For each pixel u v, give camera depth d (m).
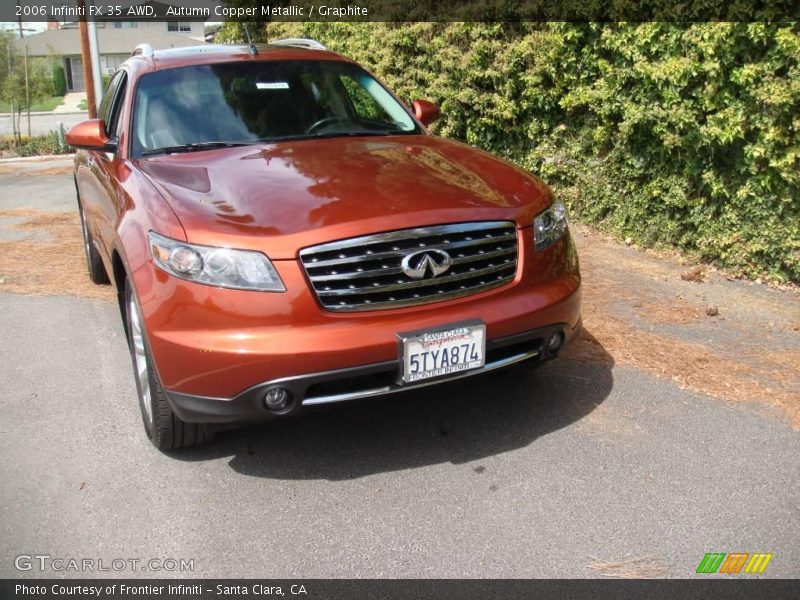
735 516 3.07
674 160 6.30
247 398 3.10
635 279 6.02
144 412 3.77
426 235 3.25
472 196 3.51
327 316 3.12
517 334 3.44
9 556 2.96
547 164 7.62
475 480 3.38
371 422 3.94
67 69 64.38
